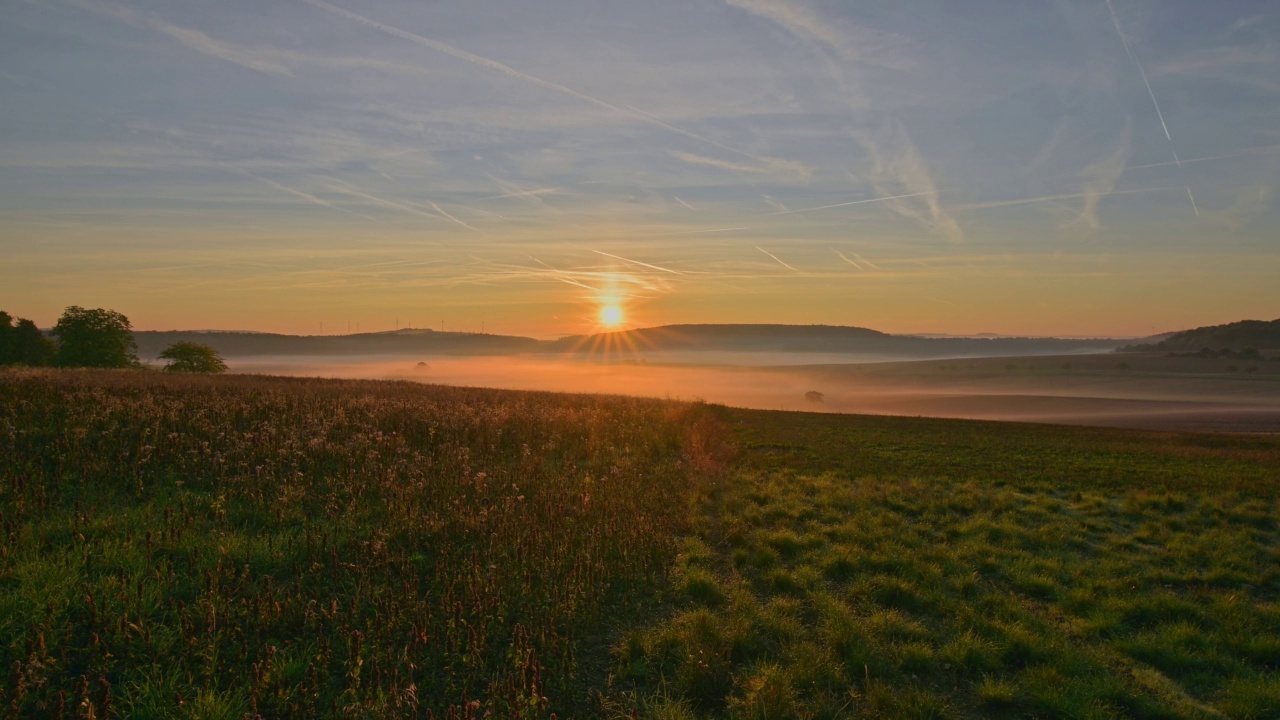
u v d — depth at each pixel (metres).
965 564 10.49
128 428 13.61
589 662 6.91
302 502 10.48
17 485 9.12
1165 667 7.50
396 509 10.36
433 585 8.04
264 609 6.52
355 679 5.59
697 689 6.41
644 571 9.38
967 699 6.70
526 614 7.54
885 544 11.16
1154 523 13.59
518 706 5.59
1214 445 33.97
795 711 6.14
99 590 6.66
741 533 11.49
